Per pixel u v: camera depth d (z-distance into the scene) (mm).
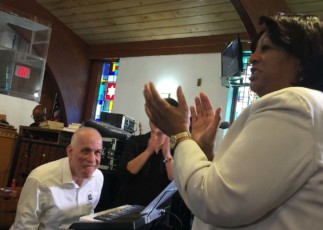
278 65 847
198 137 964
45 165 1861
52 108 5758
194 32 4871
